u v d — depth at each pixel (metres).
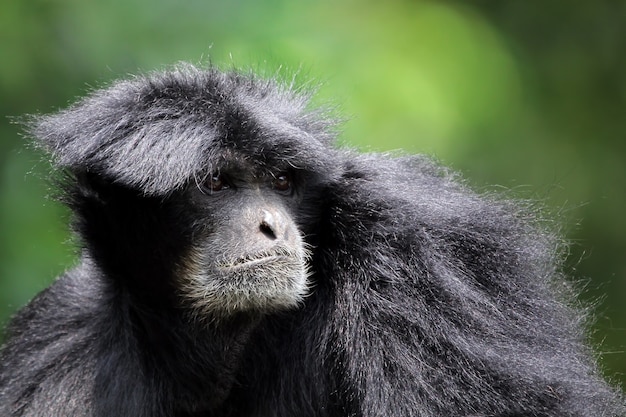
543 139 25.97
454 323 12.62
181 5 21.45
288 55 21.16
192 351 13.02
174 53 21.19
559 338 13.19
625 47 27.20
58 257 20.19
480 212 13.44
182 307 12.91
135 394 12.93
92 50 21.30
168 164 11.79
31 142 13.62
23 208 20.45
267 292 12.33
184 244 12.69
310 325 13.20
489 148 24.12
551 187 17.22
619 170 26.58
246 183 12.59
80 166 12.39
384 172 13.56
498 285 13.07
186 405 13.29
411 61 22.36
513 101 24.02
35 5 21.56
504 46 24.70
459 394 12.38
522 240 13.59
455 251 13.09
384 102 21.61
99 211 12.88
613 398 13.69
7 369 14.36
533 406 12.43
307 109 13.98
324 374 13.09
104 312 13.36
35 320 14.47
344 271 13.00
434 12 23.75
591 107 27.00
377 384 12.55
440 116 21.89
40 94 21.47
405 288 12.78
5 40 21.31
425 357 12.55
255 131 12.23
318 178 12.91
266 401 13.45
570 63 27.09
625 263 26.12
